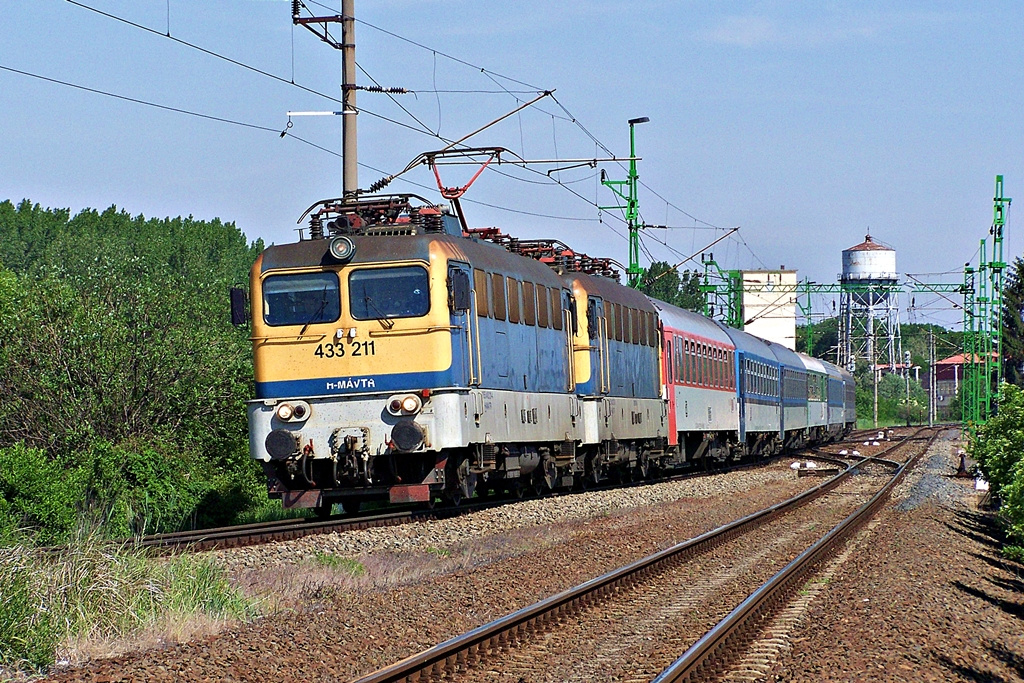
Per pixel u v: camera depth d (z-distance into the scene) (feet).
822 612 85.25
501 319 144.97
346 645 70.28
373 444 128.67
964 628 83.41
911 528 143.43
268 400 130.93
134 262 188.55
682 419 221.87
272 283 132.16
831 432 430.20
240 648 67.67
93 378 170.50
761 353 300.40
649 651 72.13
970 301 426.10
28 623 65.72
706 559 114.01
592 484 189.57
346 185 153.38
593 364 176.45
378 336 129.39
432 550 111.96
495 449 142.41
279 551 106.32
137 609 73.67
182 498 164.55
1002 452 163.84
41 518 132.77
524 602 86.99
